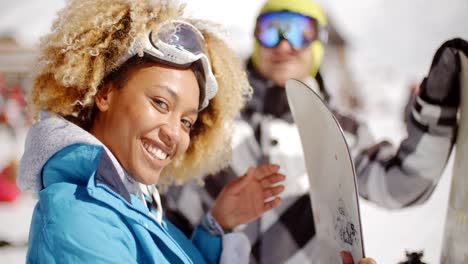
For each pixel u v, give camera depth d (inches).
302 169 104.3
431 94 77.0
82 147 55.3
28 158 57.2
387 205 101.4
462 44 67.7
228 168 100.8
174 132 58.9
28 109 63.7
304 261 101.3
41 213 54.1
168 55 58.3
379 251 180.5
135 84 58.4
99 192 54.0
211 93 65.9
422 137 84.1
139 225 56.8
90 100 58.5
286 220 101.6
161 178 76.8
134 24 57.8
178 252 59.5
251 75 108.7
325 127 65.9
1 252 173.5
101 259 52.3
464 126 69.4
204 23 69.2
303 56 107.0
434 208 202.5
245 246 77.2
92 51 57.6
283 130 104.9
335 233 69.2
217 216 78.1
